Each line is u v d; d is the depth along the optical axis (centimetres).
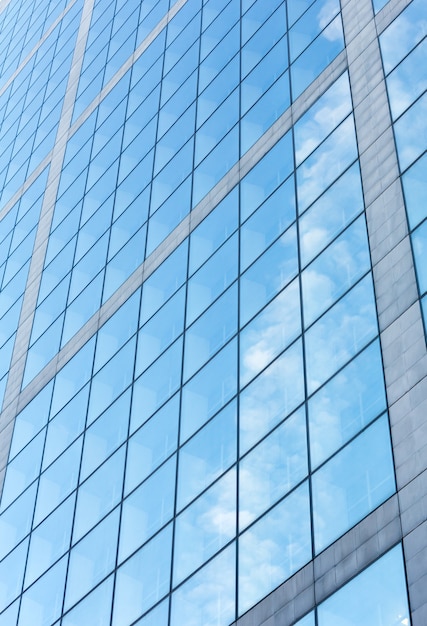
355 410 2572
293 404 2816
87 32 6116
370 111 3156
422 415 2348
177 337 3575
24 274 5091
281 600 2495
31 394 4369
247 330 3200
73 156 5288
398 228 2747
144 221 4262
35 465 4034
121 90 5184
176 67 4750
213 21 4650
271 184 3506
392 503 2312
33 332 4666
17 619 3588
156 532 3128
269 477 2764
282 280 3153
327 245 3027
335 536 2433
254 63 4088
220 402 3148
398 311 2591
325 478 2558
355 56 3412
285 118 3650
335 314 2828
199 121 4275
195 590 2823
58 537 3631
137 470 3397
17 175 5884
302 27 3878
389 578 2217
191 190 4034
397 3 3338
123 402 3694
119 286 4169
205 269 3638
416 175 2786
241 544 2739
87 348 4134
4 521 4019
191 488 3073
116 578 3200
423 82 2984
